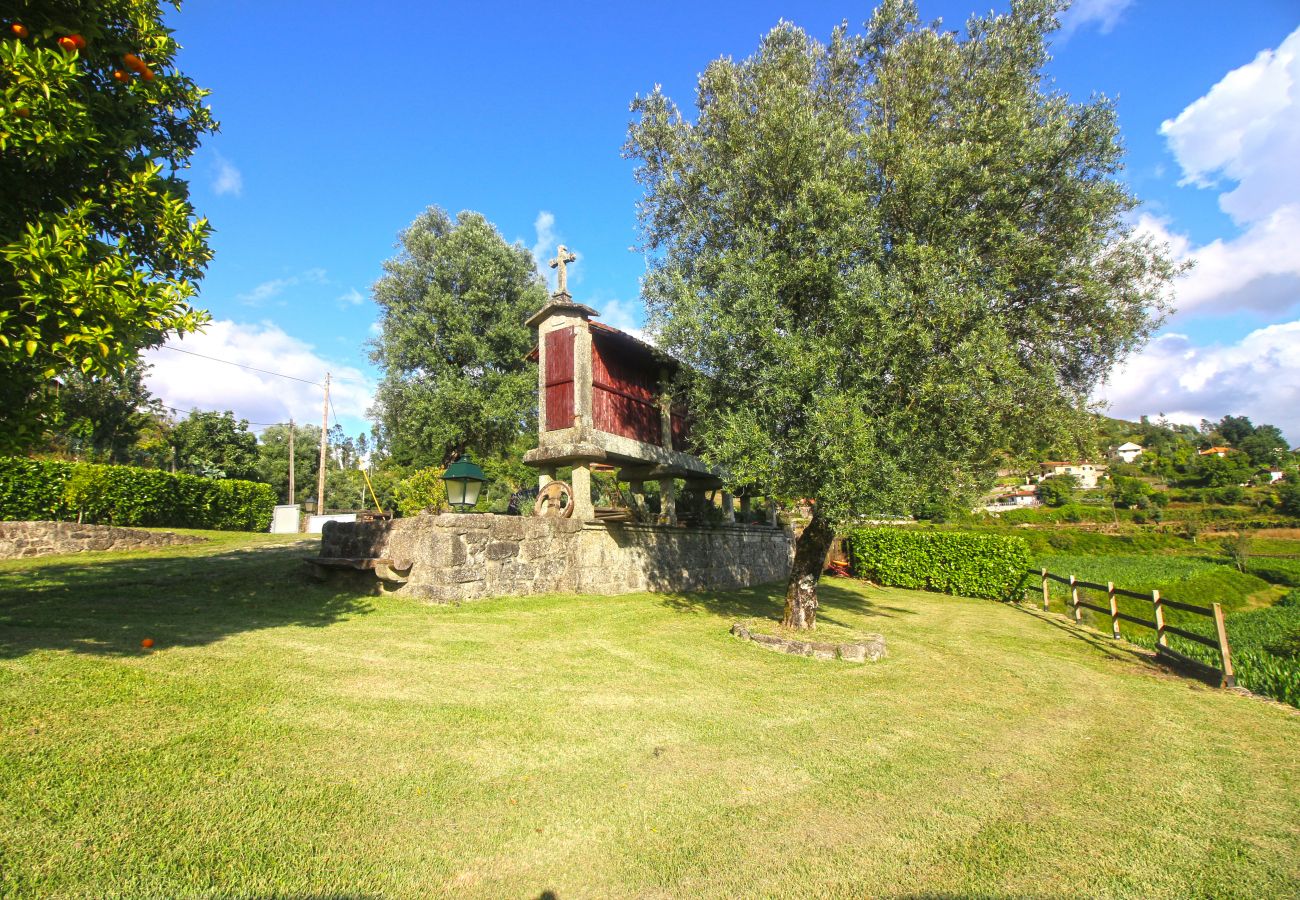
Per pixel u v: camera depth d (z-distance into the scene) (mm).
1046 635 11391
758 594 14008
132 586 8352
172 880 2541
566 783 3771
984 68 8359
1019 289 8016
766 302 7535
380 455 30109
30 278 4047
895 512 7027
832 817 3596
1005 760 4688
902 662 7812
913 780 4188
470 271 19531
